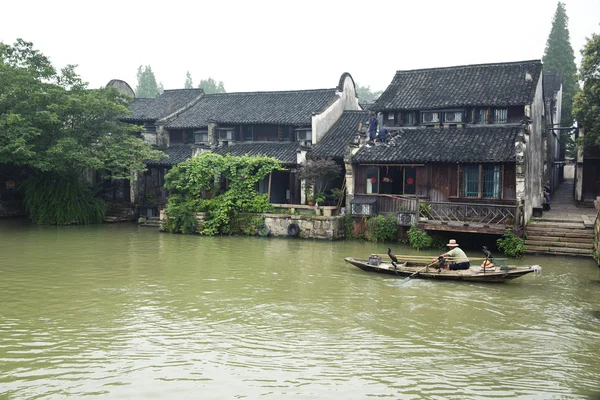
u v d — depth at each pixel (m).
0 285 15.91
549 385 9.41
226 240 25.34
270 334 11.86
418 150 24.39
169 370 9.84
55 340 11.31
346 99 33.09
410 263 18.23
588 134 27.25
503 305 14.31
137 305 14.02
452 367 10.13
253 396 8.85
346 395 8.91
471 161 22.56
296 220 26.02
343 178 28.61
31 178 30.47
